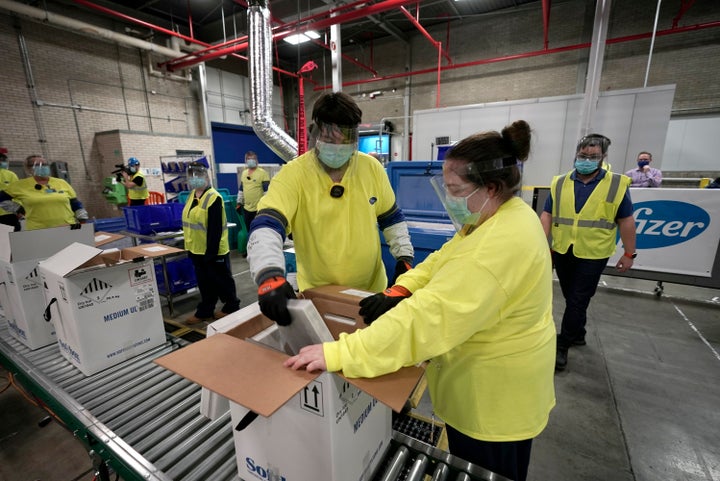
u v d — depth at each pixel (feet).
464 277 2.06
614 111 16.21
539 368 2.44
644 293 11.19
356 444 2.72
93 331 4.89
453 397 2.61
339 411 2.39
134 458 3.29
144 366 5.16
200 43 20.49
